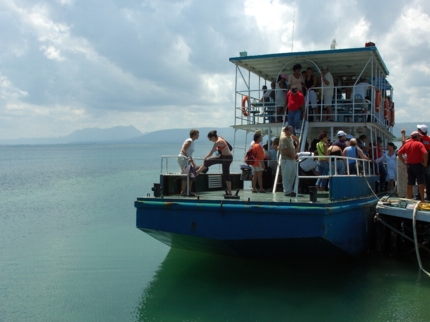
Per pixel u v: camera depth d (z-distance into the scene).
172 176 11.03
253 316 8.66
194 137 11.22
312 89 14.67
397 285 10.34
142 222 10.36
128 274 11.74
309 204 9.23
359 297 9.60
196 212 9.88
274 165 13.38
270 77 17.48
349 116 15.35
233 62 15.22
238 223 9.57
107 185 38.34
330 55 14.34
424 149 12.73
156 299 9.76
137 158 106.12
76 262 13.16
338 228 9.82
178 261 12.81
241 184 14.40
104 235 17.17
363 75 17.05
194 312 8.95
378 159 15.67
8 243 15.88
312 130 15.68
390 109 20.59
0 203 27.03
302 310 8.91
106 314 9.05
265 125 14.60
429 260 12.48
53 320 8.83
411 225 13.31
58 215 22.34
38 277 11.70
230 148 11.02
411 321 8.31
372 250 12.68
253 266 11.91
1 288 10.83
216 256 12.95
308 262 11.56
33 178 47.22
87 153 163.88
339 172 11.78
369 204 12.15
